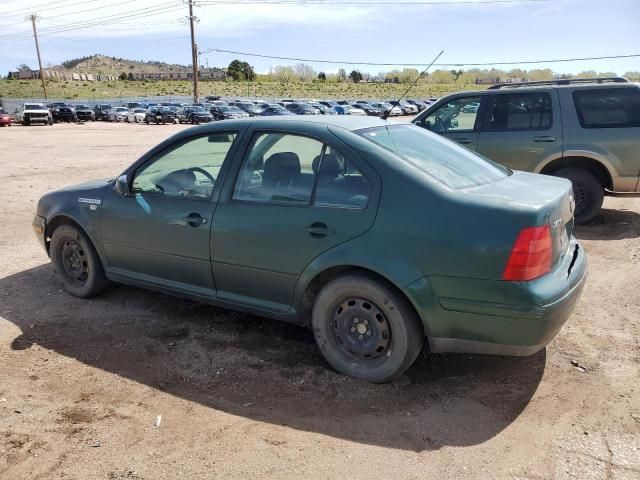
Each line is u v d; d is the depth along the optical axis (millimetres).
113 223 4555
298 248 3604
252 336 4277
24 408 3297
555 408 3277
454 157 3965
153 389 3527
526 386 3529
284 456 2869
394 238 3295
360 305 3506
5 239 7273
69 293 5141
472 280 3133
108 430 3092
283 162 3791
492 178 3826
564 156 7391
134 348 4086
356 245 3396
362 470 2762
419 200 3289
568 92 7402
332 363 3688
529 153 7566
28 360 3900
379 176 3426
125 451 2908
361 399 3400
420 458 2848
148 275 4512
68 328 4434
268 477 2711
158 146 4414
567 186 3764
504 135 7703
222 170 4016
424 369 3758
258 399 3410
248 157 3949
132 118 50156
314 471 2754
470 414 3234
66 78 138875
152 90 104062
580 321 4496
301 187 3688
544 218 3121
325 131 3713
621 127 7145
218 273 4039
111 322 4547
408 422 3162
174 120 46031
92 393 3477
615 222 7848
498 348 3207
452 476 2711
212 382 3611
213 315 4676
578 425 3105
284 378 3650
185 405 3348
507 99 7754
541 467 2764
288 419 3201
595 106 7293
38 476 2721
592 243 6801
